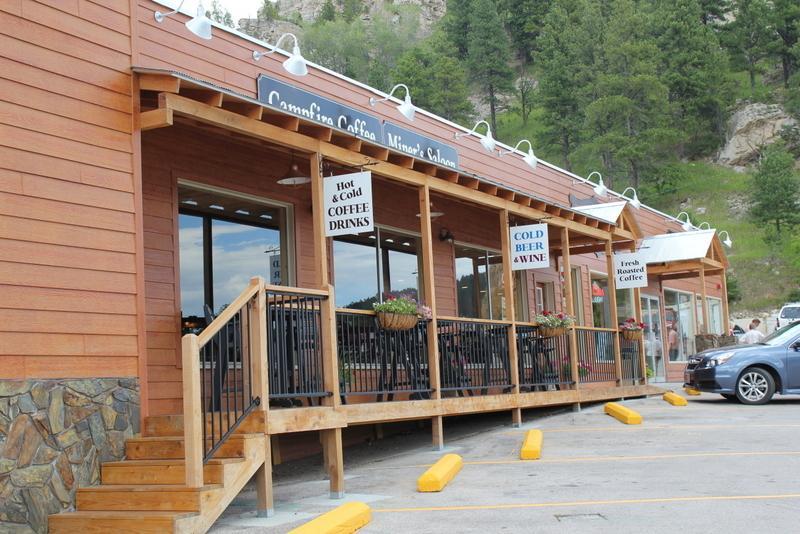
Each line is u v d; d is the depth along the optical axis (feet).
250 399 24.08
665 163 244.22
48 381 22.26
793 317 97.50
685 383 53.62
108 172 24.88
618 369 54.90
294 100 37.76
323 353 27.99
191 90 26.68
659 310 84.12
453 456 31.73
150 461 23.16
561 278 65.21
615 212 56.70
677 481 26.66
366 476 31.19
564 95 251.60
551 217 48.34
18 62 22.85
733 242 213.46
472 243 53.36
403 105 43.60
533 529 20.62
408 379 34.99
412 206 47.14
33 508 21.34
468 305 52.65
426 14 497.46
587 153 235.81
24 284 22.12
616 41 241.96
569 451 34.17
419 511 23.59
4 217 21.90
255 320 24.48
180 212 34.35
